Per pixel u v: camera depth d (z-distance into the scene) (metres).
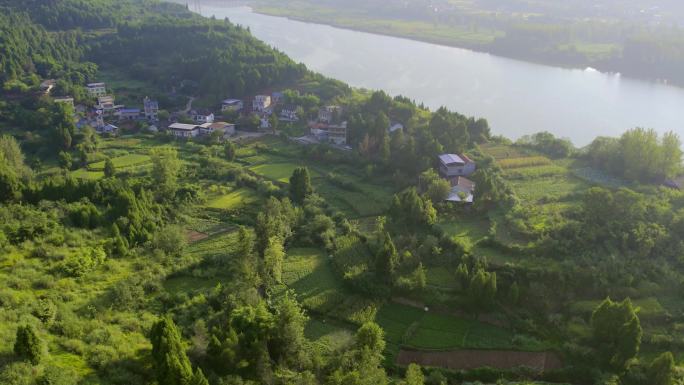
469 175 154.38
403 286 104.06
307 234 123.81
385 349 92.38
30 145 185.88
